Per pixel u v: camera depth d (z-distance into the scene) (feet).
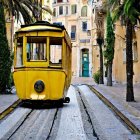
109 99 78.02
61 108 63.98
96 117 53.16
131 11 63.26
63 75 64.64
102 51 148.66
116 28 148.25
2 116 52.90
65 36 65.72
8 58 91.45
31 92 63.98
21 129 42.98
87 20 249.14
